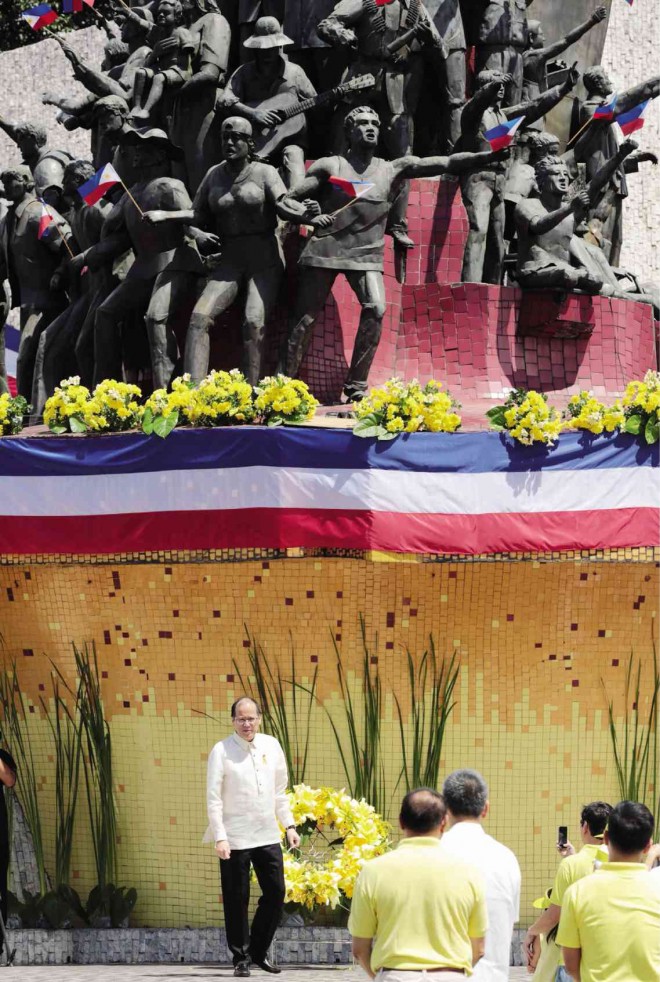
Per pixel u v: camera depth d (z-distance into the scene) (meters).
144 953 48.12
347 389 52.50
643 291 64.81
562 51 61.53
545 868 48.75
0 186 72.00
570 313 55.34
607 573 48.38
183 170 57.03
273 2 59.19
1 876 44.66
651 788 49.31
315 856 46.59
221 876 41.09
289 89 55.34
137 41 62.09
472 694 48.38
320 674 48.12
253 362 51.97
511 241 59.84
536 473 47.22
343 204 51.69
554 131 65.50
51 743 50.47
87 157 95.00
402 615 47.94
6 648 50.94
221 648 48.59
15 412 51.62
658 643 49.16
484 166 52.97
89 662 49.84
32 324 62.66
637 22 89.44
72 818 49.97
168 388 53.66
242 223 51.72
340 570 47.56
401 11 56.47
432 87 59.06
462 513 46.88
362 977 41.50
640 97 57.19
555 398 55.44
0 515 49.44
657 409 47.53
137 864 49.44
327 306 54.09
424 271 56.53
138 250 55.16
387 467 46.59
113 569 49.16
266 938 41.34
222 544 47.12
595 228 66.00
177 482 47.59
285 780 41.59
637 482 47.69
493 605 48.12
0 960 47.25
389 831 47.94
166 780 49.22
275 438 46.75
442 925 24.84
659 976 25.31
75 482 48.78
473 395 54.62
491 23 59.69
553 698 48.69
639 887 25.75
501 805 48.56
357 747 48.00
